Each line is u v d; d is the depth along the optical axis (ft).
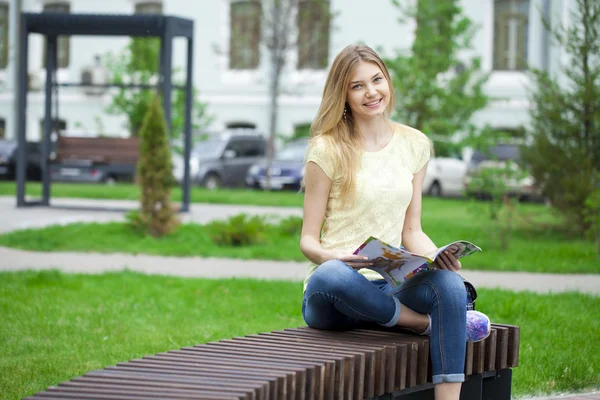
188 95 61.62
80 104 123.75
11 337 25.29
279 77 105.70
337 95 17.21
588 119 50.83
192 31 60.49
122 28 58.59
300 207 70.64
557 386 21.09
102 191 78.79
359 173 17.04
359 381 14.98
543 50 105.60
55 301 30.07
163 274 36.76
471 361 16.48
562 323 27.35
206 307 29.91
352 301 16.08
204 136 98.99
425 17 82.99
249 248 45.44
